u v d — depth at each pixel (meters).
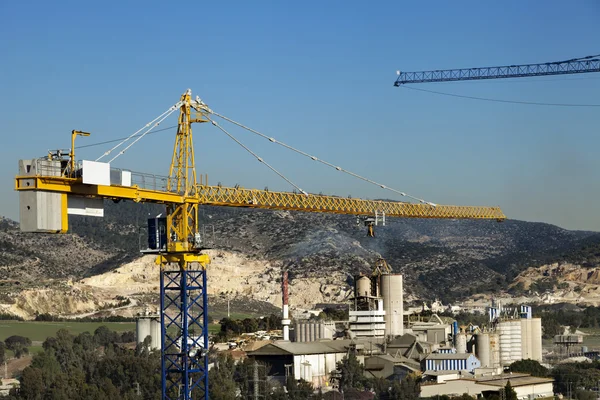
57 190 176.00
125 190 190.50
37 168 172.88
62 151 178.25
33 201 173.50
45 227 174.12
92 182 177.00
